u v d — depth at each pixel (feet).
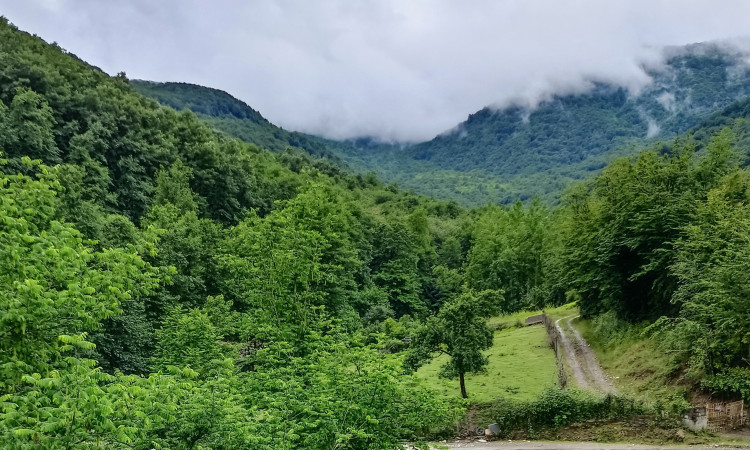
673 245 104.78
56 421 28.37
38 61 247.91
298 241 82.43
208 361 71.97
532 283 221.87
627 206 122.62
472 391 107.04
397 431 49.06
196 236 159.22
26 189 41.63
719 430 72.02
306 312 79.41
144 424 33.76
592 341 140.26
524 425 80.53
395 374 50.08
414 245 301.02
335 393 48.49
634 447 70.74
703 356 78.89
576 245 147.23
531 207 246.68
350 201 296.51
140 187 238.48
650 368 97.91
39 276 37.11
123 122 255.50
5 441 26.71
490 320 227.40
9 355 35.09
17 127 188.85
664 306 114.73
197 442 38.45
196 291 148.87
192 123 331.57
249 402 52.85
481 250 246.27
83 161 208.85
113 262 41.88
